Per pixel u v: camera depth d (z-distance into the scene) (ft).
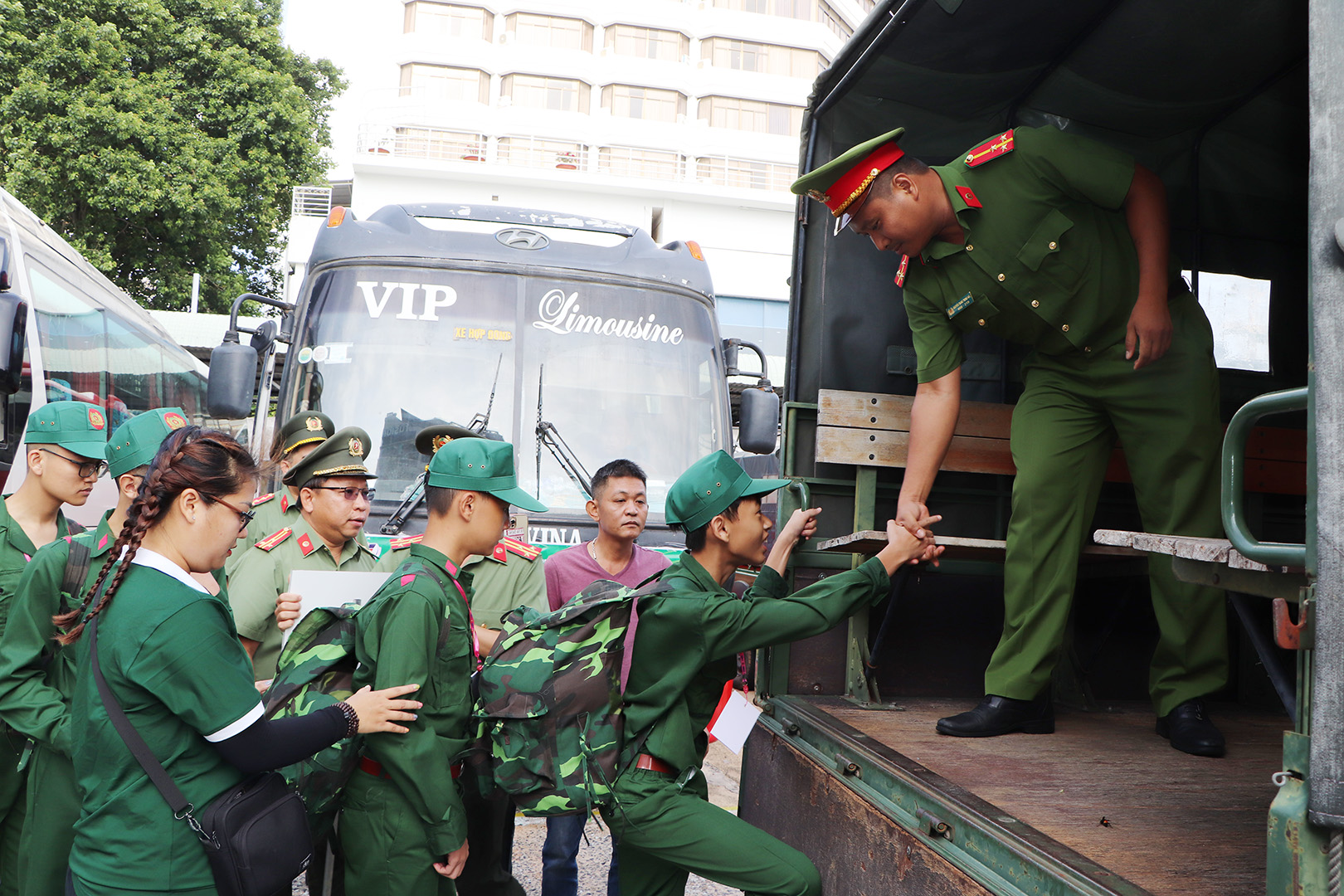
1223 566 6.34
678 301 20.31
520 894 10.03
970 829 7.27
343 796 7.97
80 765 6.51
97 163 66.03
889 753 9.12
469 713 8.25
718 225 106.63
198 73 73.41
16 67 65.92
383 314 18.75
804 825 10.43
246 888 6.43
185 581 6.57
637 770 8.20
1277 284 14.44
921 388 11.72
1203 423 10.80
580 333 19.38
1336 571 4.65
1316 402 4.75
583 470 18.48
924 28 11.50
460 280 19.24
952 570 13.55
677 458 19.17
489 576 11.59
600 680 8.08
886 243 11.01
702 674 8.78
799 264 13.88
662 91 131.34
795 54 135.03
